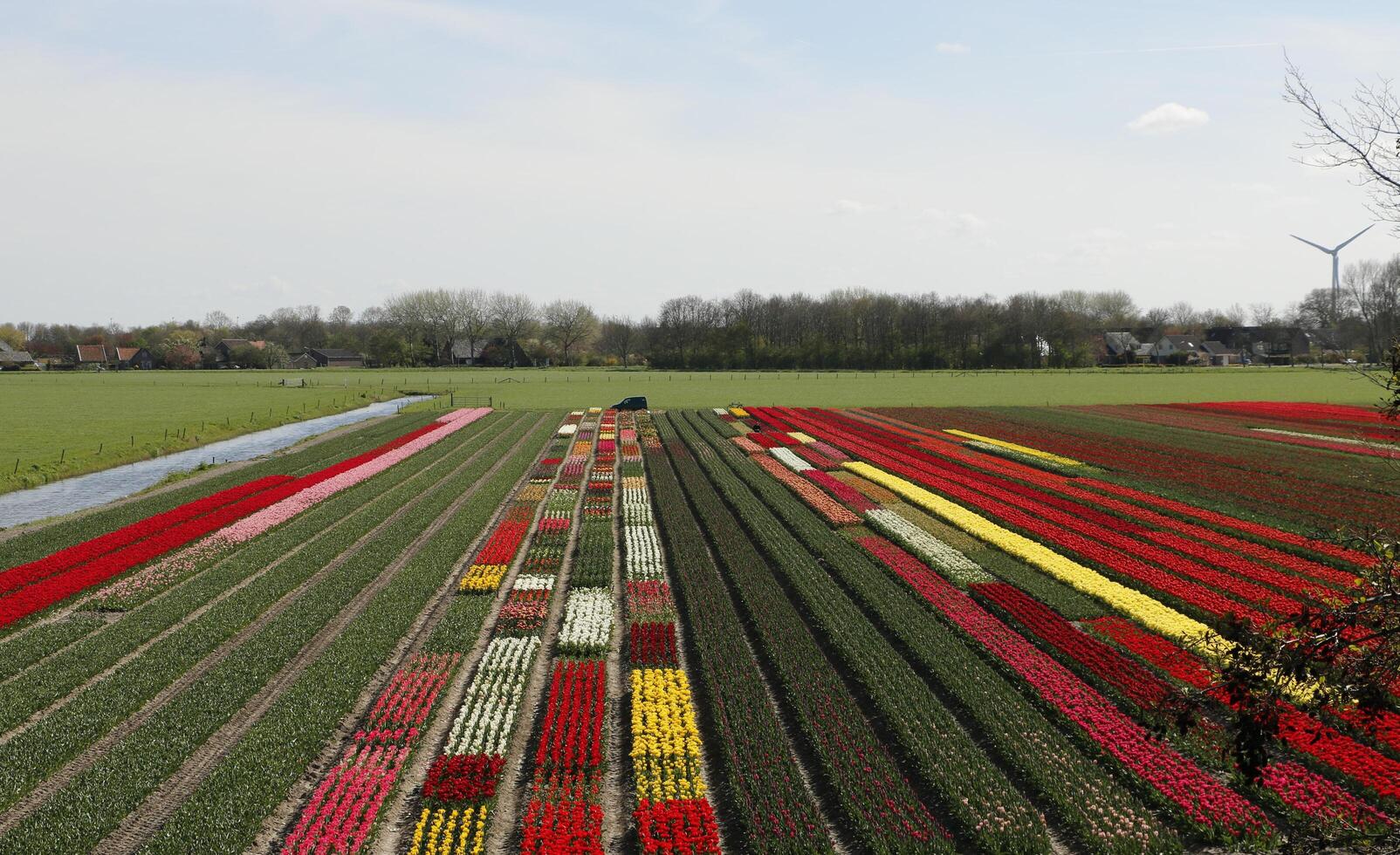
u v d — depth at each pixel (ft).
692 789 65.82
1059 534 131.54
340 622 99.71
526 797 65.87
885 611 100.27
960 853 59.26
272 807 62.90
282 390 428.56
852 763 68.69
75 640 94.53
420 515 149.18
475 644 93.76
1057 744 70.54
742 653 89.30
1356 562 115.55
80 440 244.63
